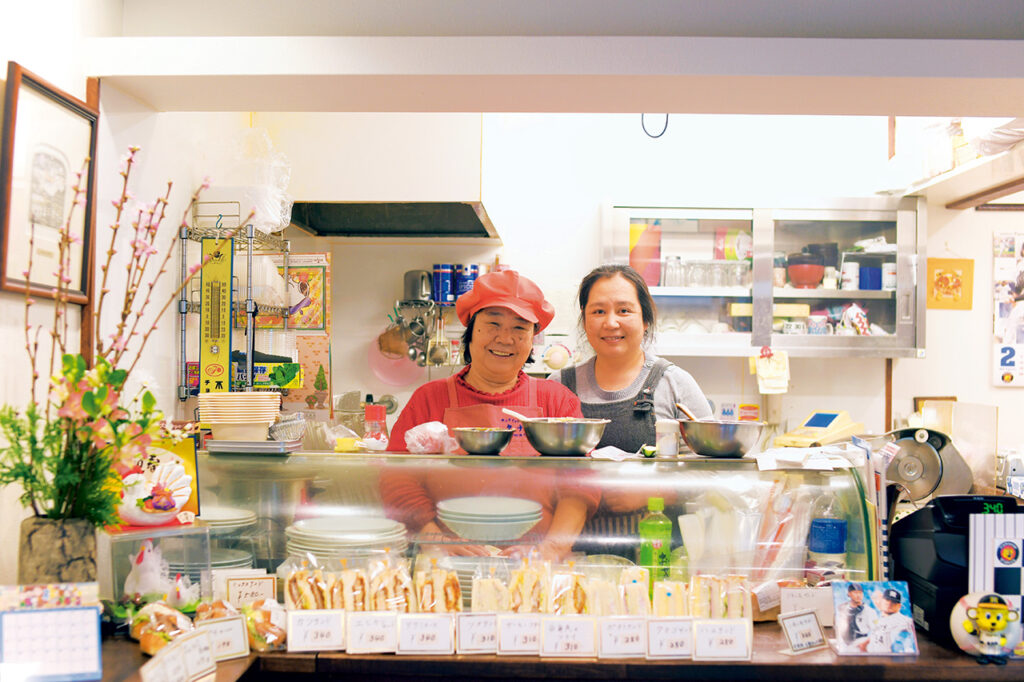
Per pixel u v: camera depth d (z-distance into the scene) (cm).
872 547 164
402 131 288
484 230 367
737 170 390
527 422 177
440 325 367
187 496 163
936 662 147
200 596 155
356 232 372
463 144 287
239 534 170
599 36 204
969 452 307
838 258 377
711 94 212
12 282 156
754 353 360
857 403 390
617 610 151
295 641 147
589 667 145
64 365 141
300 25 211
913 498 231
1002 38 206
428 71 199
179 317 237
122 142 205
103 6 201
